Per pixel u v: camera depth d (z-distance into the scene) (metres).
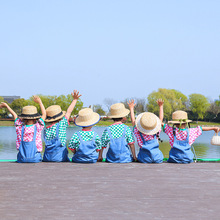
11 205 3.85
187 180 5.18
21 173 5.64
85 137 6.72
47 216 3.48
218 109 119.50
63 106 100.38
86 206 3.82
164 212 3.63
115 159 6.83
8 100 155.62
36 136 6.75
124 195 4.29
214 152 20.75
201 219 3.42
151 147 6.79
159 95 106.06
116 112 7.04
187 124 6.97
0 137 40.38
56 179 5.19
